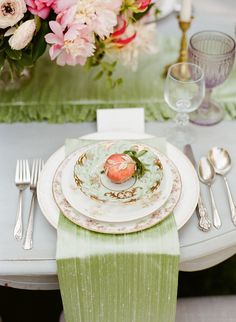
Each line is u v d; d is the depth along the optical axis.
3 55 0.97
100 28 0.91
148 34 1.16
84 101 1.14
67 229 0.82
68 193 0.85
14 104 1.13
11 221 0.88
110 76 1.16
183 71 1.13
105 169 0.86
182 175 0.91
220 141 1.03
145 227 0.81
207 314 1.03
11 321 1.57
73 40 0.90
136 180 0.86
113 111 1.05
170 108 1.11
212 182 0.94
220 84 1.10
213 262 0.93
